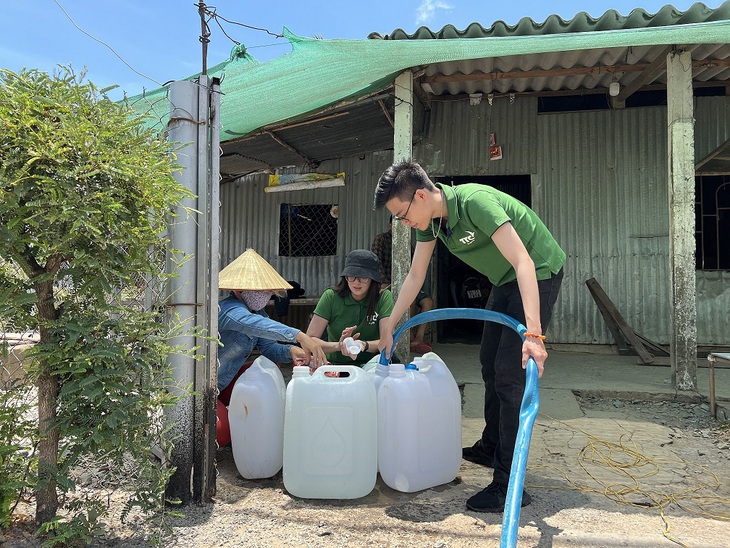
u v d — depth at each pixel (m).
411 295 2.76
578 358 5.91
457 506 2.39
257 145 6.32
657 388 4.39
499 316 2.35
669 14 4.10
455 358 5.99
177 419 2.32
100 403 1.82
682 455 3.11
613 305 6.14
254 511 2.33
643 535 2.09
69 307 1.93
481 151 6.64
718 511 2.37
